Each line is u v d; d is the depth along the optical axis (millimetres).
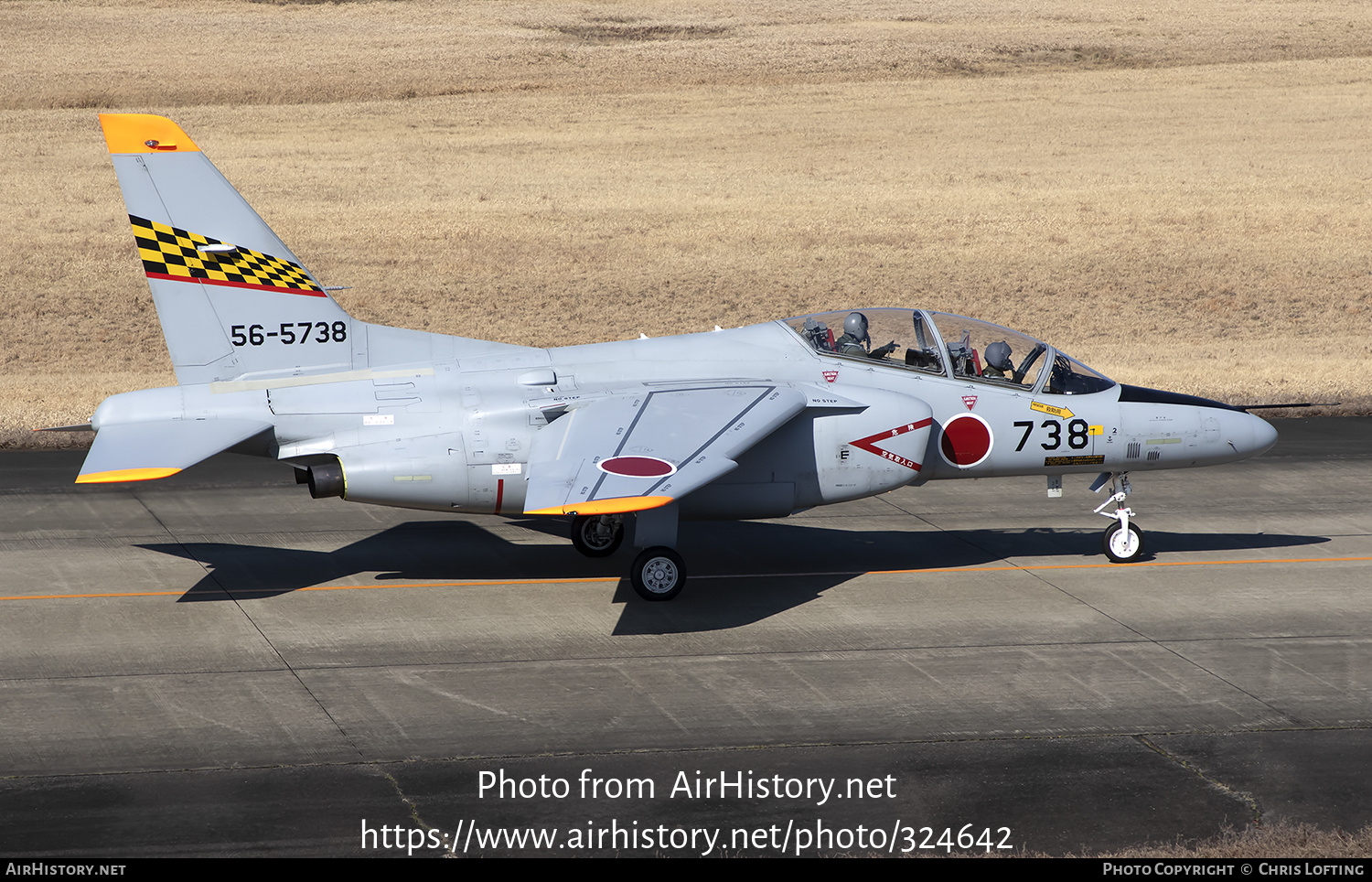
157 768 30578
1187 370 87625
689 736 32625
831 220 144750
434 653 38344
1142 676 36656
